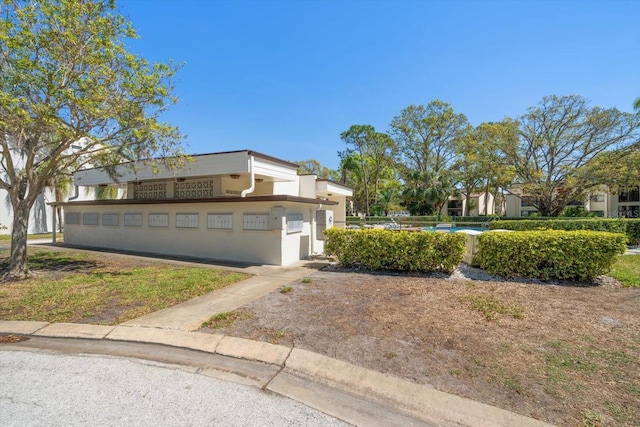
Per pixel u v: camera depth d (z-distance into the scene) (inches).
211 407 97.1
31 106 233.8
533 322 160.1
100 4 253.4
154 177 455.2
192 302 201.0
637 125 823.1
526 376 109.1
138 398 102.2
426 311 178.2
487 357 123.3
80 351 139.3
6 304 197.2
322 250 426.6
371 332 149.2
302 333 148.9
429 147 1477.6
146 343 145.2
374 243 300.0
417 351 129.5
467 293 215.8
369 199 1683.1
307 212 397.4
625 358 121.4
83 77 254.8
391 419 91.5
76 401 100.4
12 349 141.6
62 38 240.5
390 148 1518.2
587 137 897.5
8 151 264.7
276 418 91.7
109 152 317.4
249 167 381.7
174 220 415.5
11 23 228.1
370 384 108.0
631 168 818.8
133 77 267.9
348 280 260.7
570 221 556.7
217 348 136.9
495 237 270.4
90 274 286.4
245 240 359.6
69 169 454.3
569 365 116.3
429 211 1304.1
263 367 123.8
